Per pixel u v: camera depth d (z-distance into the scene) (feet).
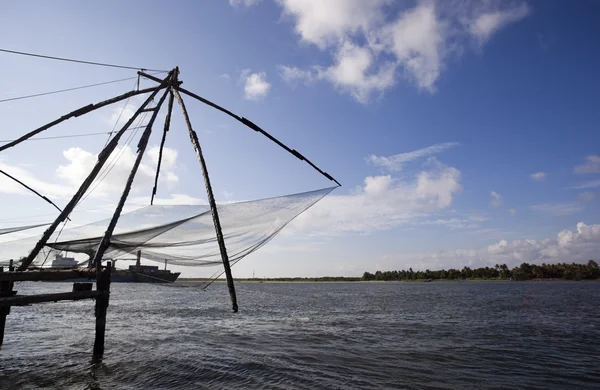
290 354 51.13
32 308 118.83
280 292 309.83
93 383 35.88
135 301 162.30
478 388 36.01
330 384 36.55
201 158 31.50
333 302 171.83
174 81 37.35
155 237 34.14
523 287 394.11
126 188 34.76
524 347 57.52
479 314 111.24
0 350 48.29
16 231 41.11
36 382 35.99
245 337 66.69
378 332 74.08
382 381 37.91
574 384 37.76
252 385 35.91
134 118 38.37
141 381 36.78
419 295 241.14
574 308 128.98
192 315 105.40
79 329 73.46
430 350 54.85
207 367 42.60
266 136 34.99
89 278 40.40
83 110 37.06
